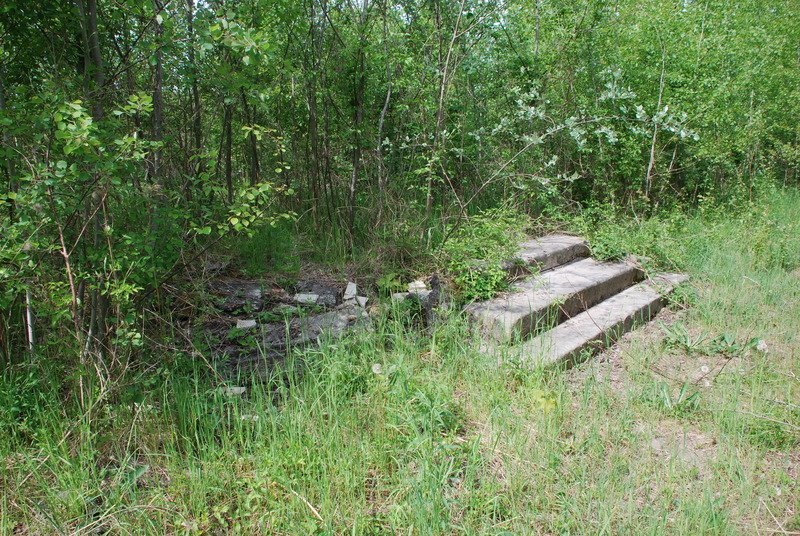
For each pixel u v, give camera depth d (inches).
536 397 147.6
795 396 161.2
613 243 270.1
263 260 225.9
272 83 236.4
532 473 123.0
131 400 131.1
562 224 301.0
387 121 291.6
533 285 225.5
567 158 328.5
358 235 253.3
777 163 462.0
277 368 148.2
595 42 324.2
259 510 109.5
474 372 162.4
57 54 152.8
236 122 267.9
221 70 157.0
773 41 431.5
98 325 137.0
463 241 232.2
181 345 163.8
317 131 271.3
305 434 128.1
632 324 217.3
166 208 153.9
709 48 373.4
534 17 321.7
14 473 113.3
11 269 124.8
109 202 142.7
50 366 136.3
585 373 177.2
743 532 110.8
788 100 438.9
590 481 122.0
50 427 124.4
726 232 311.9
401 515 109.3
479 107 315.0
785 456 135.9
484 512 111.4
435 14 255.6
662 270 270.5
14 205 131.5
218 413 138.0
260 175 285.3
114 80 153.6
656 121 289.0
